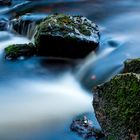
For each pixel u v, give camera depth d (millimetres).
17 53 12156
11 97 9953
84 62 11742
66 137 7742
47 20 12031
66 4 17906
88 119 8266
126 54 12125
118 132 6492
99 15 16250
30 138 7906
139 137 6105
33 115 8875
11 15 17109
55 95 10094
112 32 14062
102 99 7109
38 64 11906
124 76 6848
